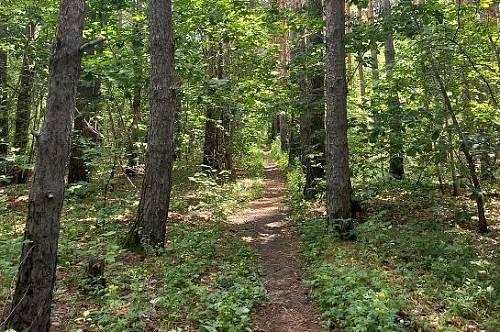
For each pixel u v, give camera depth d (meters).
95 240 8.83
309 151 13.37
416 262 7.51
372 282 6.38
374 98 11.76
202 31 12.87
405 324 5.22
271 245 9.73
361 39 10.97
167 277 6.86
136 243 8.47
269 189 18.81
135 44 11.00
